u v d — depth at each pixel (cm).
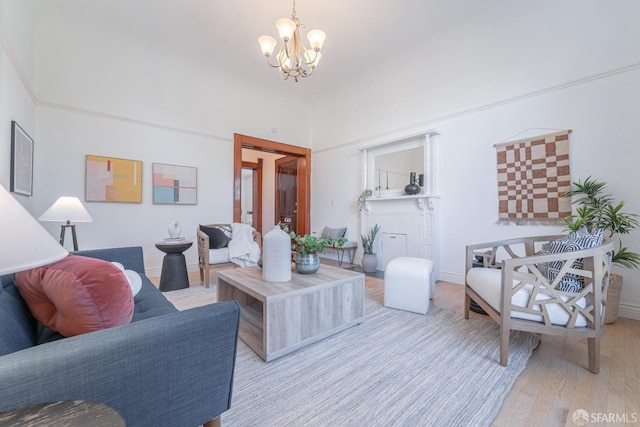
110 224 350
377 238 438
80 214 262
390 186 425
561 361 167
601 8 253
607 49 251
